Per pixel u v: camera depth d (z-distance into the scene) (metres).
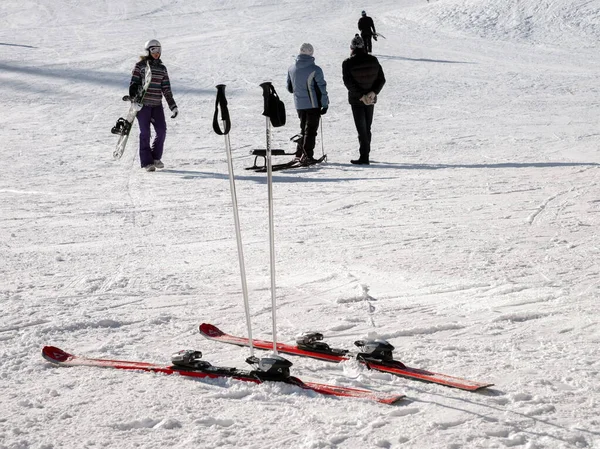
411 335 11.73
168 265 17.05
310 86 34.03
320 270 16.19
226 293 14.46
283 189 28.69
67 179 31.69
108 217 23.69
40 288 15.02
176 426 8.12
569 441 7.62
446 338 11.48
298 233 20.50
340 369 10.20
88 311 13.17
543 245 17.94
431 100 58.44
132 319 12.73
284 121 9.90
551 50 95.81
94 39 105.81
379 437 7.74
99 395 9.11
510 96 59.88
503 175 29.75
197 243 19.59
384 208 24.02
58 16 137.62
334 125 48.12
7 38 106.75
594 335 11.35
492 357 10.47
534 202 23.73
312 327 12.20
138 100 33.12
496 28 112.06
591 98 57.72
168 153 39.06
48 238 20.59
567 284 14.41
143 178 31.94
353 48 33.72
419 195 26.14
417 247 18.20
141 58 33.44
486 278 15.06
